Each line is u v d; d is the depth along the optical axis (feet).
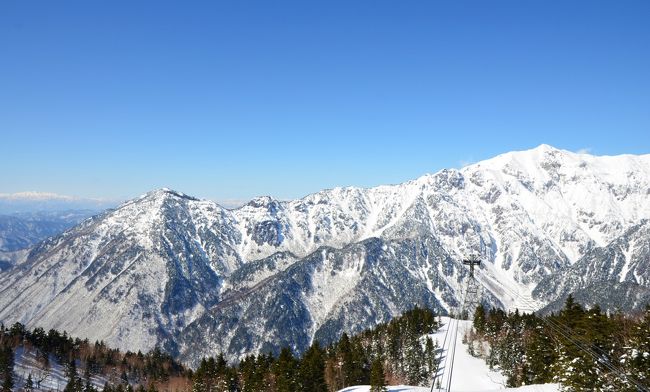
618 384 166.81
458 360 400.47
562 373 201.05
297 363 423.23
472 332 472.44
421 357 405.59
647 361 164.14
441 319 597.93
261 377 427.33
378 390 300.81
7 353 581.94
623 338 193.36
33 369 635.66
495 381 336.70
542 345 269.03
